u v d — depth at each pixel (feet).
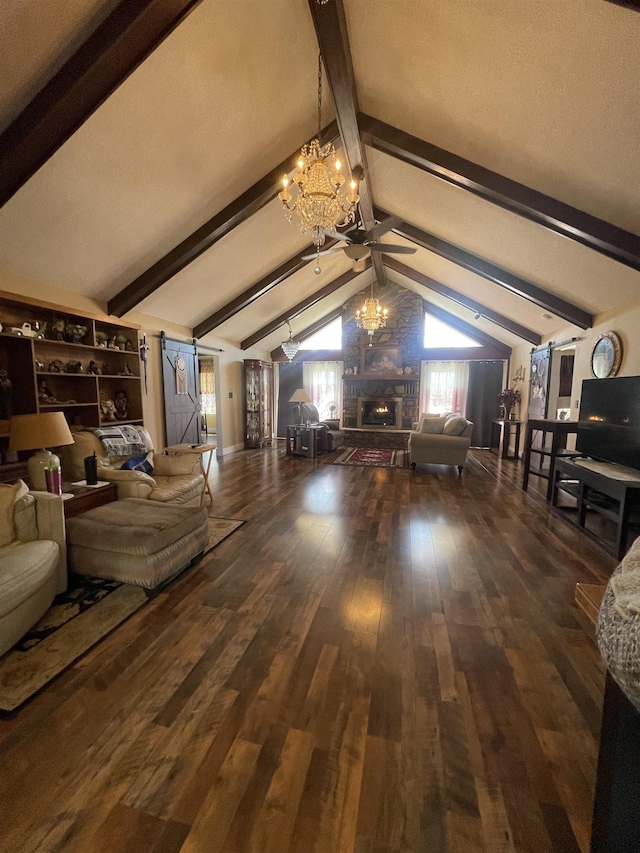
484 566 9.30
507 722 5.00
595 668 5.98
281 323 25.31
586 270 12.84
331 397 30.76
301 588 8.20
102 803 3.97
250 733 4.80
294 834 3.72
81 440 11.48
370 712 5.12
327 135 11.54
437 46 7.64
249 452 25.18
